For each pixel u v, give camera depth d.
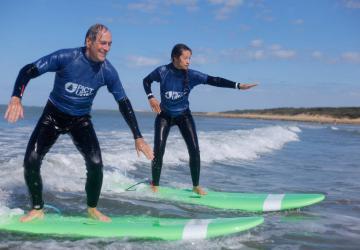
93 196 4.91
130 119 4.86
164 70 6.55
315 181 8.79
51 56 4.43
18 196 6.14
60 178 7.23
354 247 4.55
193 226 4.76
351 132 35.16
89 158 4.81
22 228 4.68
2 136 14.54
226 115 121.38
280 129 25.47
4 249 4.15
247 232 4.92
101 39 4.43
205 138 15.73
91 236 4.59
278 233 4.96
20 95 4.26
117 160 9.54
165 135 6.85
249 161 11.76
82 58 4.51
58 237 4.57
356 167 11.32
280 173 9.81
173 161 10.41
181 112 6.75
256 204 6.19
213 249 4.34
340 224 5.44
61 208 5.61
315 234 4.96
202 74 6.56
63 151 10.73
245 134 19.70
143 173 8.70
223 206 6.24
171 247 4.37
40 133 4.70
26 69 4.31
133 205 5.96
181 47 6.39
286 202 6.18
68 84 4.55
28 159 4.68
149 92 6.58
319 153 15.16
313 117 88.88
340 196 7.23
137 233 4.64
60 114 4.68
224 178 8.80
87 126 4.82
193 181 6.75
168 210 5.86
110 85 4.77
